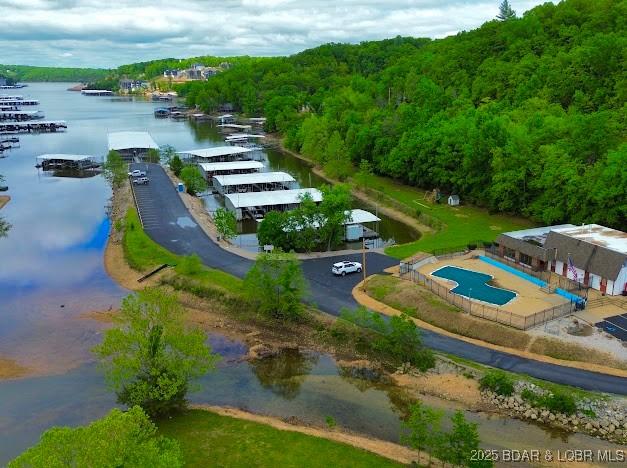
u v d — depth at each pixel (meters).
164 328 49.50
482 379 52.59
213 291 75.06
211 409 51.19
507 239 81.62
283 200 115.06
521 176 97.25
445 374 55.22
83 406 52.72
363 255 81.44
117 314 72.38
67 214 120.69
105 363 51.78
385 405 52.00
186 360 48.84
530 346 57.66
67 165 171.88
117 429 33.31
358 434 47.53
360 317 62.22
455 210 111.19
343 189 94.75
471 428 39.59
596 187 84.06
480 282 73.88
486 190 107.38
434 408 50.84
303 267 82.62
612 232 77.75
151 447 34.28
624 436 45.69
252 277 67.44
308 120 184.38
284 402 52.81
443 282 73.88
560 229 80.06
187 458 43.03
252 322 69.12
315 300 71.19
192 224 104.69
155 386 48.28
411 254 86.06
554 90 135.62
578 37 156.38
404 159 126.56
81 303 76.38
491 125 107.00
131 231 99.31
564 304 64.88
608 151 87.88
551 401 48.38
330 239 91.06
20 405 52.97
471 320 62.75
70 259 93.50
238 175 139.38
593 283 70.69
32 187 146.88
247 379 57.25
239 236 102.44
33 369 59.53
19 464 30.86
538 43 168.62
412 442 40.69
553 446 45.09
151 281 81.31
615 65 130.38
